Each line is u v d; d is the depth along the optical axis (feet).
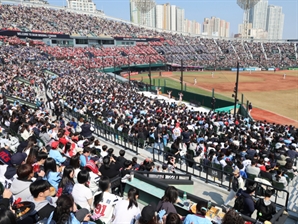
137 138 55.16
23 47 220.64
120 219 19.85
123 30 353.51
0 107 65.67
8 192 18.29
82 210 17.60
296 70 321.32
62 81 140.56
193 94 145.89
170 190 21.26
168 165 40.37
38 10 294.66
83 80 156.04
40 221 17.11
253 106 146.30
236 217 16.58
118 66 272.31
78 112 79.30
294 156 50.62
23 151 32.68
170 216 16.47
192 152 49.24
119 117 70.44
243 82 228.63
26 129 43.75
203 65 321.93
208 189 39.52
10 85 107.24
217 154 43.73
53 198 20.89
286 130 79.71
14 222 13.64
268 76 265.13
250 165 38.17
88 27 313.12
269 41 459.73
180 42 390.63
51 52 240.53
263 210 25.12
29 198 19.79
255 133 65.51
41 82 136.05
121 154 36.86
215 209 23.79
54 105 82.74
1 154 28.89
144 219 17.35
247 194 26.27
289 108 142.10
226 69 318.65
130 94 131.64
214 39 434.30
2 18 243.60
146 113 81.76
